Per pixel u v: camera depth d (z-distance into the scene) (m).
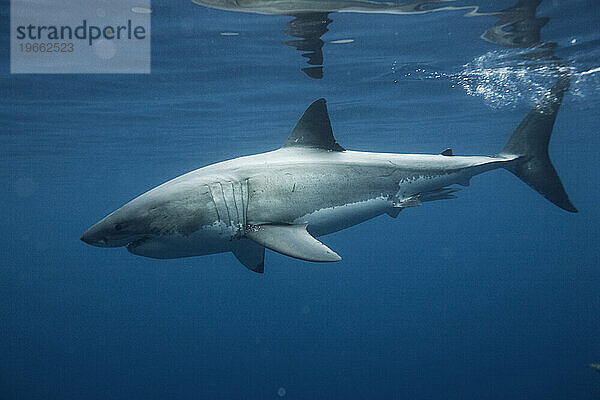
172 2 8.48
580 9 8.77
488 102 17.23
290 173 5.28
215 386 25.34
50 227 97.25
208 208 4.65
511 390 22.09
